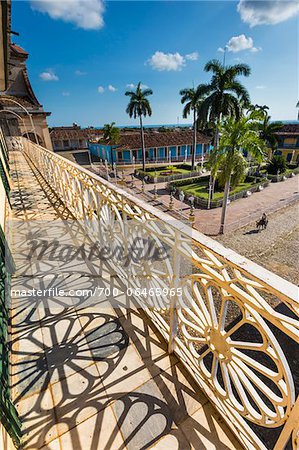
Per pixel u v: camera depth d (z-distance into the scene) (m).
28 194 5.31
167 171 28.05
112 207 2.18
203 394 1.42
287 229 12.41
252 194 19.41
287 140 33.06
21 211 4.21
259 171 24.89
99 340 1.79
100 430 1.26
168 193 20.83
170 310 1.56
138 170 28.22
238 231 12.52
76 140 41.75
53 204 4.59
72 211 3.94
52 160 5.05
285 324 0.76
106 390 1.45
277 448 0.94
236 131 10.84
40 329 1.87
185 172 27.05
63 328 1.89
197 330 1.34
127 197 1.82
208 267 1.11
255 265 0.90
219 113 16.22
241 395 1.09
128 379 1.52
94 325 1.92
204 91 16.30
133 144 32.44
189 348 1.50
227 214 15.03
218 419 1.31
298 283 8.02
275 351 0.84
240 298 0.94
